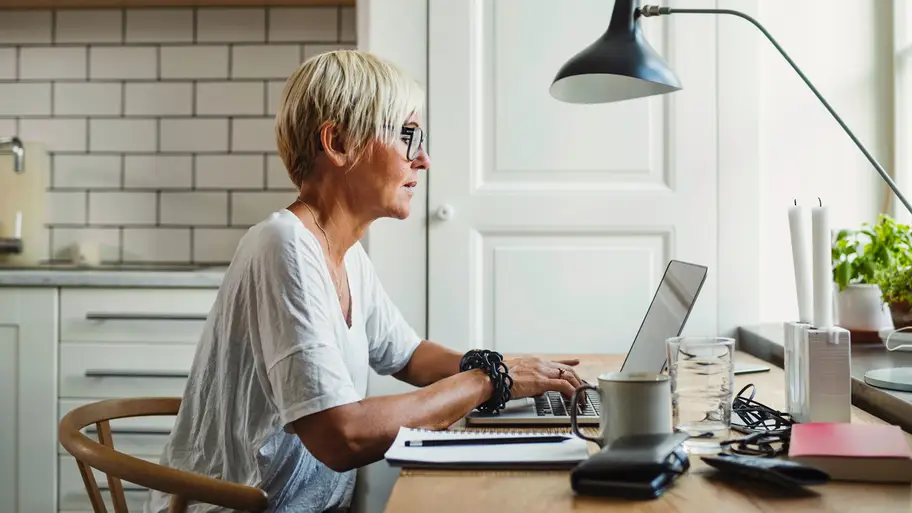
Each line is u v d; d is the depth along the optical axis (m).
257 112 2.92
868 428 1.00
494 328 2.40
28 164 2.90
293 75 1.38
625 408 0.97
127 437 2.42
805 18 2.46
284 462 1.27
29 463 2.45
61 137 2.95
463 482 0.93
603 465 0.87
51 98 2.95
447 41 2.39
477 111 2.40
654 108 2.38
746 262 2.36
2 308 2.45
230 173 2.93
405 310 2.41
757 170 2.36
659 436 0.94
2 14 2.94
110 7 2.92
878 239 1.91
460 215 2.39
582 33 2.38
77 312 2.45
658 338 1.54
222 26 2.91
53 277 2.43
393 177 1.38
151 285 2.43
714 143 2.37
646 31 2.38
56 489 2.44
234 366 1.27
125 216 2.95
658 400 0.97
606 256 2.38
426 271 2.41
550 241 2.40
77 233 2.96
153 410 1.51
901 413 1.19
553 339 2.39
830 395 1.10
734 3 2.36
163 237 2.94
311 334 1.18
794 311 2.47
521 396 1.36
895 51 2.41
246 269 1.26
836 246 1.93
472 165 2.40
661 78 1.58
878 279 1.87
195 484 1.07
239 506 1.07
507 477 0.95
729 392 1.07
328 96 1.33
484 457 0.99
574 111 2.38
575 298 2.39
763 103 2.48
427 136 2.40
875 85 2.46
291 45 2.90
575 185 2.39
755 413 1.18
